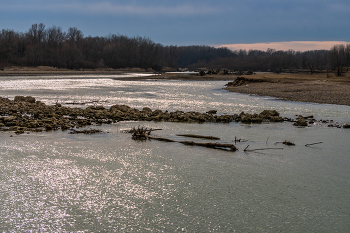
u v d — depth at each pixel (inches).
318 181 486.3
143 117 992.2
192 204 406.0
